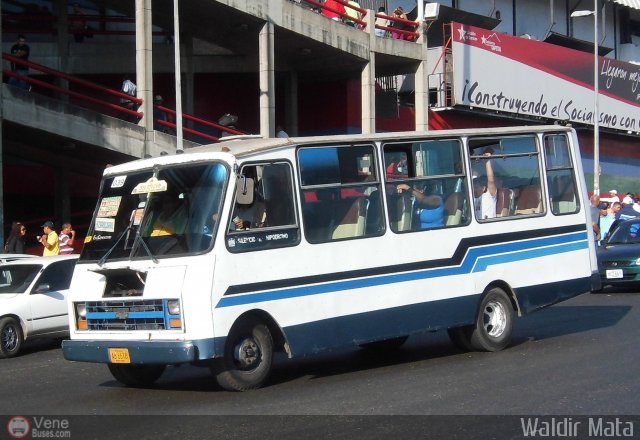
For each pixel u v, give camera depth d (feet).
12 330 47.75
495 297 40.88
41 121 68.69
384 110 99.71
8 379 39.37
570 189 44.52
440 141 39.81
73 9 89.30
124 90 74.84
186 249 32.07
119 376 35.35
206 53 95.86
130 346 32.09
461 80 101.09
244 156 33.17
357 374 36.27
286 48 88.33
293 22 82.43
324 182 35.63
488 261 40.52
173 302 31.60
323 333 34.71
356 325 35.70
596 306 57.57
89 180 91.61
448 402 29.84
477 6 123.13
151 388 35.17
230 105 98.94
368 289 36.22
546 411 28.12
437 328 38.47
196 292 31.32
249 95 99.81
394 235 37.32
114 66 91.25
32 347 52.21
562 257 43.39
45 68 70.03
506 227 41.32
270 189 33.94
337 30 86.99
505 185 41.88
